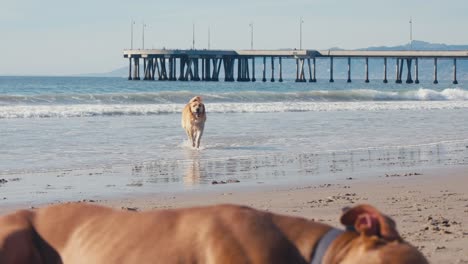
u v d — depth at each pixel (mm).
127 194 11211
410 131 23328
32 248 3533
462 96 52625
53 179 12859
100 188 11844
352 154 16922
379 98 49531
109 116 29750
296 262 3229
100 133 21969
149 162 15492
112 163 15258
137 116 29938
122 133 22078
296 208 9711
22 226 3578
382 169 14297
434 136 21609
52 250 3545
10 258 3463
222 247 3227
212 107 34781
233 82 128500
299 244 3260
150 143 19453
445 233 7805
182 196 10984
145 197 10914
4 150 17312
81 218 3598
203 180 12789
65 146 18359
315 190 11484
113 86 83500
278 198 10664
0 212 9617
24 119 27422
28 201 10570
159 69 136250
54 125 24609
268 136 21438
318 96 47406
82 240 3492
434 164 15141
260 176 13312
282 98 45500
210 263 3232
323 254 3193
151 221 3422
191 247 3283
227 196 10938
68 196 11031
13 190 11617
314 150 17750
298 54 126312
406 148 18234
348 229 3229
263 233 3256
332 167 14594
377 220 3125
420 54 120812
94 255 3402
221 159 16047
